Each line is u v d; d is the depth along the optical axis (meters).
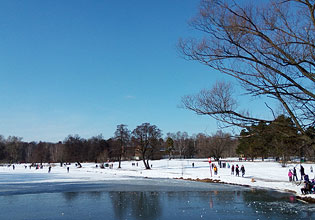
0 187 39.22
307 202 23.33
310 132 9.43
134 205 23.83
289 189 30.83
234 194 28.81
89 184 42.19
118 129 94.56
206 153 110.56
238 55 9.77
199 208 21.67
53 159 162.62
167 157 154.50
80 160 144.75
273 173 51.47
